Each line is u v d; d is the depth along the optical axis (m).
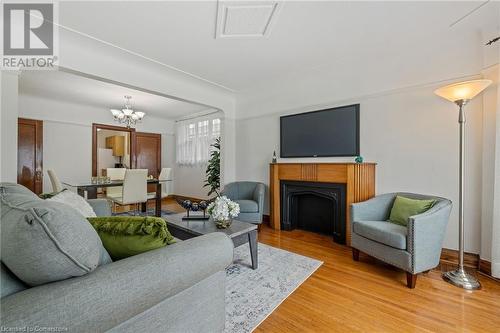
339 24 2.17
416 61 2.65
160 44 2.50
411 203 2.34
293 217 3.76
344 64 3.07
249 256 2.66
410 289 1.94
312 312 1.65
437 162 2.54
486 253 2.20
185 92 3.68
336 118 3.31
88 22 2.10
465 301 1.77
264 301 1.77
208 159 5.86
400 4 1.90
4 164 2.05
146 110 5.79
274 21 2.11
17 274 0.72
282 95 3.94
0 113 2.04
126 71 2.92
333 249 2.87
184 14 2.00
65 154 5.05
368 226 2.29
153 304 0.87
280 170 3.75
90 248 0.77
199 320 1.13
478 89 1.93
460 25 2.21
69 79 3.62
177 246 1.03
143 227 1.01
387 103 2.88
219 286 1.25
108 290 0.74
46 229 0.67
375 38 2.43
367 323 1.53
